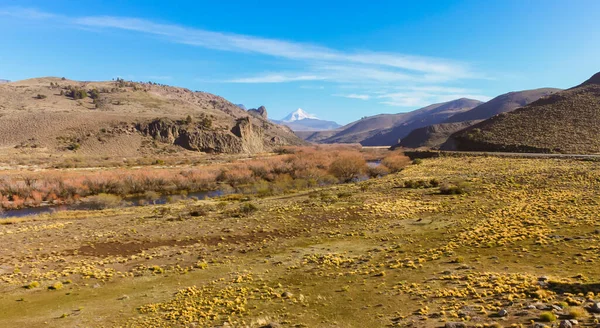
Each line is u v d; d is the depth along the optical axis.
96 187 72.88
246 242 29.58
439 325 12.71
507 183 44.81
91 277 22.48
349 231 30.48
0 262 25.83
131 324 15.42
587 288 14.09
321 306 16.17
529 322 11.91
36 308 17.83
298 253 25.48
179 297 18.47
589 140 86.56
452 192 43.50
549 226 24.94
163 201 66.75
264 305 16.77
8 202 61.88
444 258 21.14
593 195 32.62
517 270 17.72
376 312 14.91
